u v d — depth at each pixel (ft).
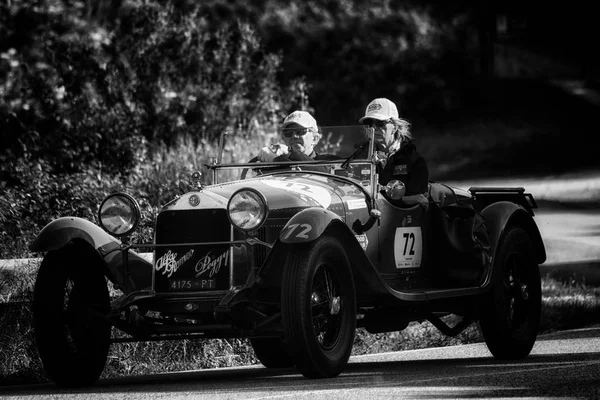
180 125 142.00
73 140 127.95
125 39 147.95
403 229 71.67
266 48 264.52
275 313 63.26
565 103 290.76
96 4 154.10
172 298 63.21
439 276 74.38
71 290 66.90
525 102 289.12
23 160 115.75
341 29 274.98
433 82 280.51
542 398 53.62
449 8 299.58
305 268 60.03
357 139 74.23
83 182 106.32
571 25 311.47
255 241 62.08
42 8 141.59
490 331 74.54
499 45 301.63
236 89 151.53
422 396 54.44
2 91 129.39
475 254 73.15
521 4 302.86
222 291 62.54
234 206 61.31
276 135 137.59
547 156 249.34
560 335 87.66
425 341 86.84
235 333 62.59
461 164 245.24
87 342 65.62
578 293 105.40
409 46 281.13
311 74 270.67
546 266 121.80
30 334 72.23
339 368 62.54
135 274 65.98
